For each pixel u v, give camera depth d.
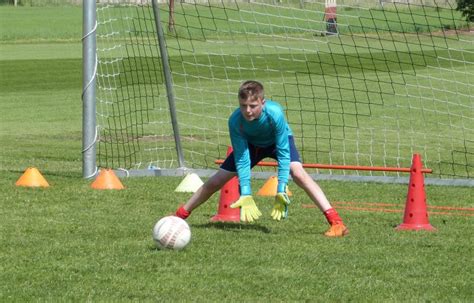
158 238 15.82
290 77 58.06
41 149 31.84
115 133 32.25
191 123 38.72
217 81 55.69
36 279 13.89
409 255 15.77
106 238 16.91
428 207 21.09
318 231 17.97
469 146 32.53
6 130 37.53
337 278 14.09
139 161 29.14
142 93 47.34
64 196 21.66
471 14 43.94
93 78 24.72
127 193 22.23
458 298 13.12
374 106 43.91
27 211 19.70
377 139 34.22
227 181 17.88
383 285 13.73
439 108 42.97
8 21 134.50
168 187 23.38
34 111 44.09
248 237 17.12
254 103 16.41
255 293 13.20
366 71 61.00
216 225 18.44
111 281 13.79
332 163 28.94
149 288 13.41
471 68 61.28
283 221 19.03
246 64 66.19
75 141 34.22
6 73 63.53
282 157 17.00
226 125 38.38
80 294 13.08
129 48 60.00
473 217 19.80
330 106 44.19
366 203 21.52
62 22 132.50
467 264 15.19
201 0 68.56
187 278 13.98
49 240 16.67
